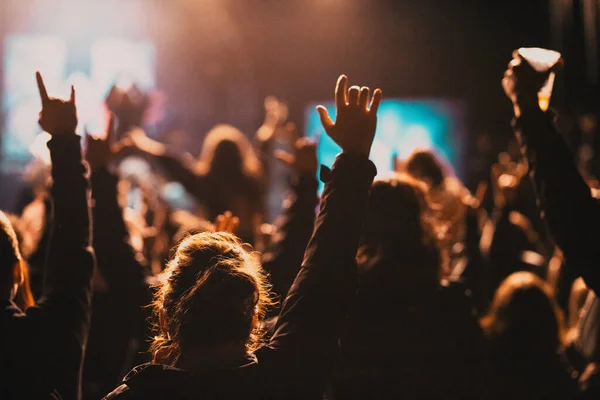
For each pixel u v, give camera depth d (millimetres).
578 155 8797
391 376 2062
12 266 1680
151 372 1437
